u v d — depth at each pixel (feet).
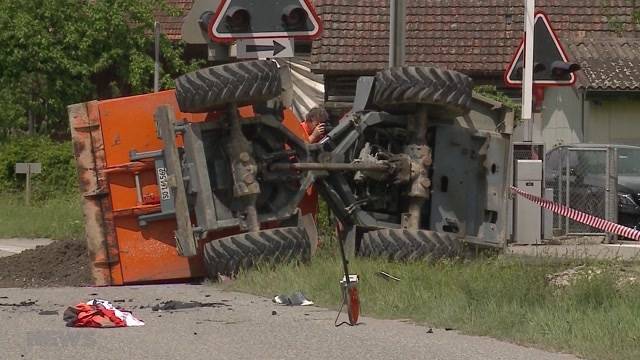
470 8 273.13
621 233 132.05
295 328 86.94
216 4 136.98
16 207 234.17
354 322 88.33
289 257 114.21
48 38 293.23
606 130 255.09
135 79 295.28
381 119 123.65
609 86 249.55
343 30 266.77
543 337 81.15
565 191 171.01
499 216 128.67
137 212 117.80
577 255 128.26
